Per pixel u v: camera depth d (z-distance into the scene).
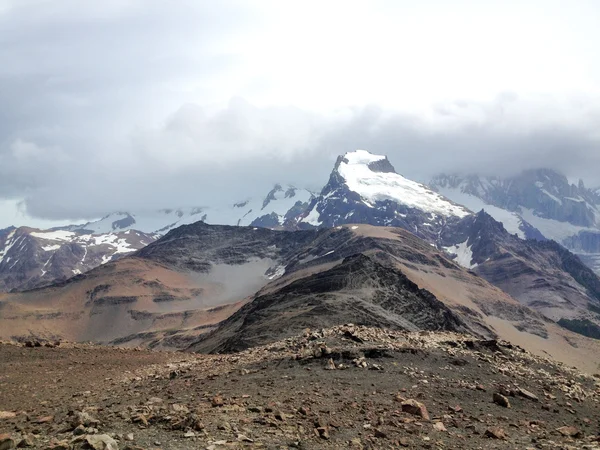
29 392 37.31
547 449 27.22
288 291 167.75
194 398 31.75
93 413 27.78
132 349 61.41
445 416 31.09
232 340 116.88
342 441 25.66
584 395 41.44
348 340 43.75
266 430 25.45
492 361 43.72
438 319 145.50
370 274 162.38
